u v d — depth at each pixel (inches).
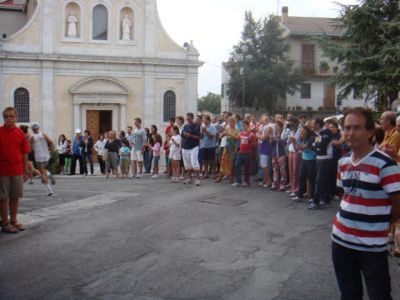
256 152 585.6
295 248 283.6
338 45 642.2
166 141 673.6
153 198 453.4
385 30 595.2
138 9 1203.2
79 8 1160.8
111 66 1178.6
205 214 376.2
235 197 451.2
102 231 326.0
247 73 1611.7
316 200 392.2
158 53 1218.0
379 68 606.5
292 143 450.0
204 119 595.8
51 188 518.0
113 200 446.0
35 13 1125.7
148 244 292.7
